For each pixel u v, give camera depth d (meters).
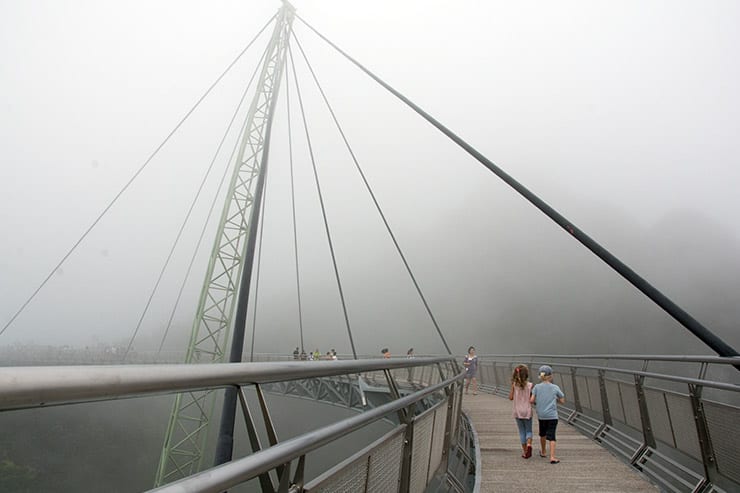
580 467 6.50
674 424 5.47
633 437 7.38
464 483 7.04
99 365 0.88
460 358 23.31
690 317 5.51
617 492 5.28
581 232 7.75
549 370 7.38
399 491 3.24
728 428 4.31
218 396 15.84
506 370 19.42
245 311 10.41
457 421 7.85
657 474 5.68
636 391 6.67
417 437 3.84
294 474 1.74
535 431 9.66
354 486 2.32
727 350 5.15
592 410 9.50
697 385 4.84
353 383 21.38
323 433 1.84
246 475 1.27
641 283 6.42
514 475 6.20
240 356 9.87
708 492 4.58
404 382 18.53
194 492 1.02
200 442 18.33
